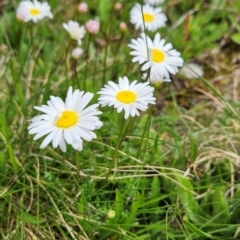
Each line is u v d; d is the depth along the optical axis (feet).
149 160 1.30
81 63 1.53
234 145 1.37
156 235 1.21
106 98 1.13
